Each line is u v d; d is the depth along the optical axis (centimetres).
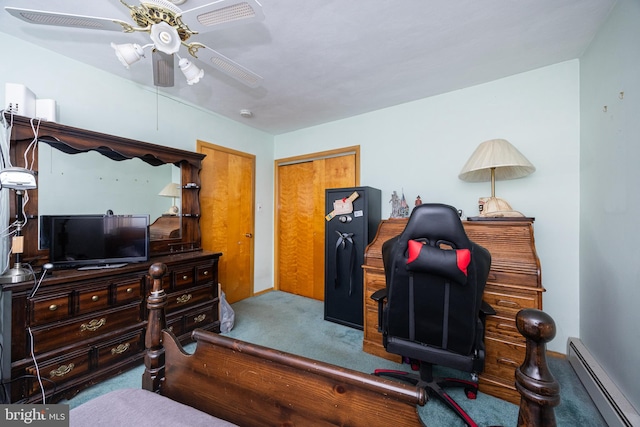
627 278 140
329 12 157
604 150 168
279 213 410
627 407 133
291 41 185
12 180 151
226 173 338
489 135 243
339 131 342
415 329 135
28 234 179
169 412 82
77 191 212
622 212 146
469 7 154
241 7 116
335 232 290
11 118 162
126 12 159
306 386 79
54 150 200
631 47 138
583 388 175
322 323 285
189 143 294
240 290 359
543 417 57
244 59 207
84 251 190
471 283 118
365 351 226
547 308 218
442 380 171
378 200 300
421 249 122
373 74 230
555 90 215
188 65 163
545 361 60
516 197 230
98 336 179
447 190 264
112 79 233
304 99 281
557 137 215
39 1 148
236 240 352
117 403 85
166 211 263
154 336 106
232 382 90
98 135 201
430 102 274
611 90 159
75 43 190
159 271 109
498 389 167
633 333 134
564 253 212
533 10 156
